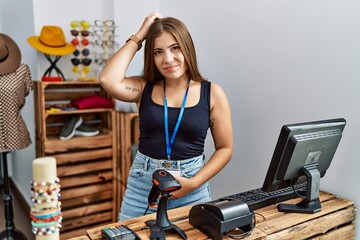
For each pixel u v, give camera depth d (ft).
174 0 8.29
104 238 3.62
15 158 11.85
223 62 6.90
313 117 5.25
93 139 8.84
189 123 4.79
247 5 6.22
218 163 5.06
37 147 8.95
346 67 4.75
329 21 4.93
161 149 4.87
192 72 4.91
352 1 4.62
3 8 11.92
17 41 10.57
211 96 4.99
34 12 8.66
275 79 5.81
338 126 4.50
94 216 9.16
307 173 4.38
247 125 6.47
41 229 2.81
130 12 9.18
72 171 8.64
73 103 8.96
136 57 9.02
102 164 9.07
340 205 4.68
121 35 9.15
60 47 8.47
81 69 9.39
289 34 5.51
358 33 4.58
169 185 3.51
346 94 4.79
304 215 4.35
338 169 5.03
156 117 4.84
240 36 6.44
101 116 9.89
